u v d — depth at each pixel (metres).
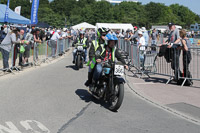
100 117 5.33
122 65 5.64
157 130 4.66
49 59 15.68
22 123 4.82
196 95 7.30
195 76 10.05
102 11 108.38
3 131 4.40
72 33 31.14
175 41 8.70
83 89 7.93
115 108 5.64
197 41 24.58
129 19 116.12
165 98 6.99
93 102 6.49
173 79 9.00
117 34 25.39
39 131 4.45
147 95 7.29
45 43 14.74
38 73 10.68
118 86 5.67
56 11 110.19
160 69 10.12
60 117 5.25
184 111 5.83
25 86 8.09
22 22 22.91
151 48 10.36
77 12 107.62
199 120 5.21
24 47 11.23
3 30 18.48
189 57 8.53
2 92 7.24
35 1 20.22
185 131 4.64
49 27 38.00
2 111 5.54
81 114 5.49
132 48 12.28
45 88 7.90
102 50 6.11
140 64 10.62
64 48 20.97
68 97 6.91
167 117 5.42
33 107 5.89
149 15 125.56
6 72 10.64
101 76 6.12
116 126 4.82
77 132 4.46
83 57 12.45
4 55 10.45
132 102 6.60
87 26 49.72
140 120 5.20
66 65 13.52
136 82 9.18
